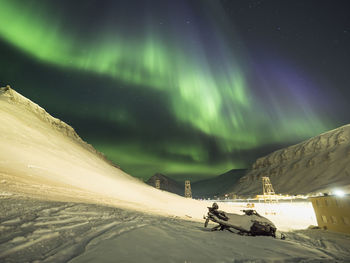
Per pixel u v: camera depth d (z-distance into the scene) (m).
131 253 4.47
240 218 8.93
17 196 8.20
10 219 5.54
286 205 92.75
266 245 6.77
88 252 4.33
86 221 6.92
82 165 39.72
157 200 33.69
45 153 31.25
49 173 21.06
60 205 8.40
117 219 8.09
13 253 3.77
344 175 138.62
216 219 8.85
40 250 4.13
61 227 5.77
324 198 26.73
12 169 16.42
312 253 6.60
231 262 4.55
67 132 80.19
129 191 32.34
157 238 5.94
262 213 67.25
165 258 4.38
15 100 62.97
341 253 7.66
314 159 180.75
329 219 25.94
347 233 22.67
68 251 4.28
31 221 5.74
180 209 30.36
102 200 15.72
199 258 4.58
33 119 54.88
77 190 17.77
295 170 188.38
